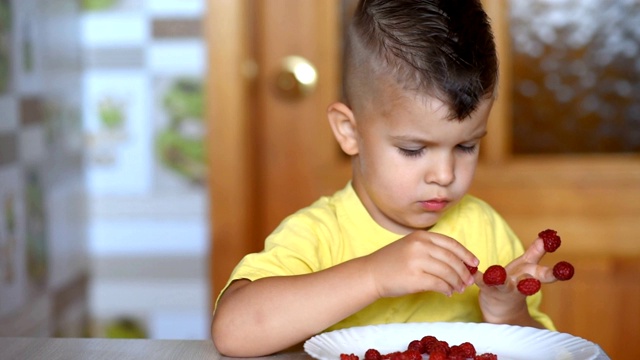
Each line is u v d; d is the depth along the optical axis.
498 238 1.32
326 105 2.23
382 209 1.19
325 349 0.96
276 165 2.26
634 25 2.13
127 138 2.50
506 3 2.14
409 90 1.09
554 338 0.99
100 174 2.52
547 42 2.14
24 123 2.07
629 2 2.13
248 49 2.21
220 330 1.03
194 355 1.02
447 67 1.08
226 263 2.24
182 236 2.53
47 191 2.22
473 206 1.32
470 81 1.07
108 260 2.54
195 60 2.46
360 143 1.19
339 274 1.03
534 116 2.17
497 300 1.10
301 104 2.24
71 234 2.40
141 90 2.48
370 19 1.17
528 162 2.18
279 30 2.22
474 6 1.15
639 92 2.14
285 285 1.03
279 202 2.27
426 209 1.14
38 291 2.13
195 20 2.45
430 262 1.00
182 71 2.46
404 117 1.10
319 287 1.02
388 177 1.14
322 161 2.24
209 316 2.30
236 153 2.21
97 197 2.53
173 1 2.44
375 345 1.00
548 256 2.20
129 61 2.47
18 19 2.05
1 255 1.89
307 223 1.21
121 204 2.52
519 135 2.18
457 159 1.13
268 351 1.03
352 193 1.25
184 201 2.51
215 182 2.22
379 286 1.01
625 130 2.16
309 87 2.22
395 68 1.11
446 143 1.10
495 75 1.12
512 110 2.17
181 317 2.55
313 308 1.01
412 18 1.12
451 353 0.96
